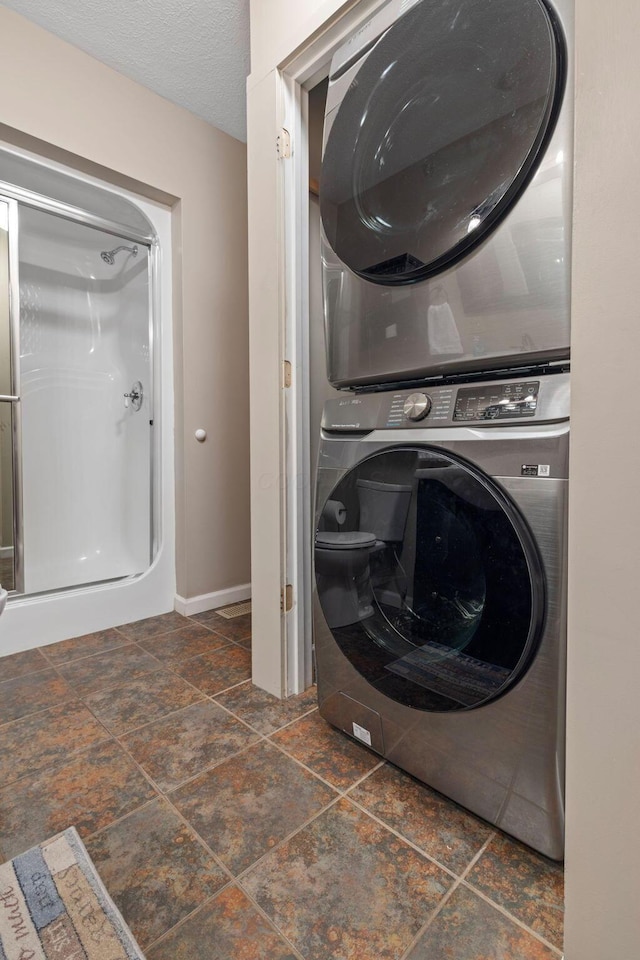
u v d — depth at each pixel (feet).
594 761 1.99
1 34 5.13
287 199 4.52
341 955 2.29
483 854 2.86
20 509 6.12
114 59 5.84
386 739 3.55
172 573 7.32
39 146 5.54
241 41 5.59
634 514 1.85
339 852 2.87
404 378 3.46
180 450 7.10
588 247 1.96
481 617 2.81
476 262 2.84
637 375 1.83
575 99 1.97
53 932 2.35
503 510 2.65
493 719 2.83
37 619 5.98
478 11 2.71
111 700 4.68
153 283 7.04
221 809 3.22
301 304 4.68
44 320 7.71
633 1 1.78
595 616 1.98
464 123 2.82
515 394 2.71
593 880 2.01
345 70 3.59
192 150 6.86
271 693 4.80
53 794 3.37
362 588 3.62
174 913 2.49
